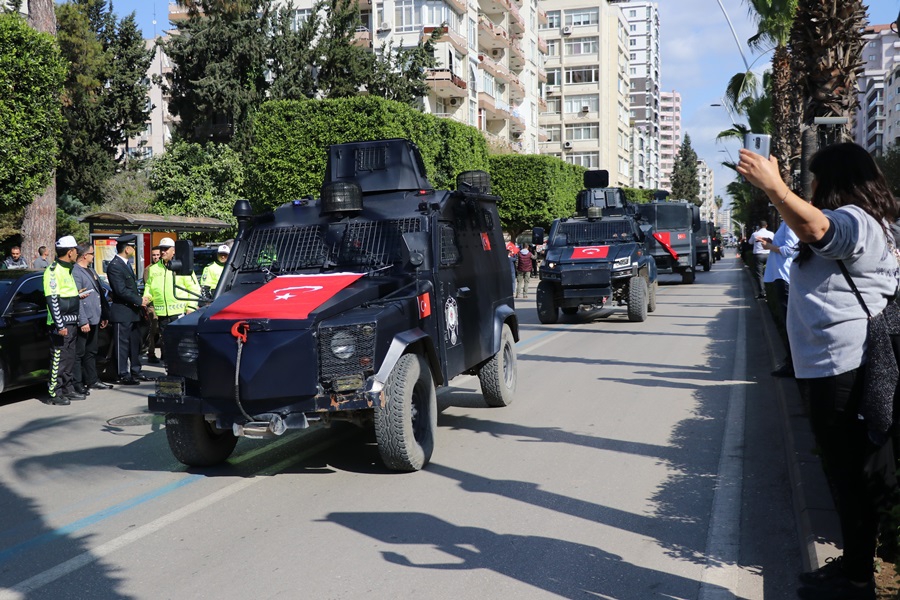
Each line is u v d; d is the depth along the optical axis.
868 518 3.54
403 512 5.48
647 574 4.38
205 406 6.11
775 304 13.84
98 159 41.62
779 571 4.43
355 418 6.39
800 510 4.99
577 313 19.86
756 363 11.62
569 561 4.56
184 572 4.56
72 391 10.52
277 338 5.92
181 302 12.72
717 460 6.66
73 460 7.35
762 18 25.39
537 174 42.75
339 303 6.17
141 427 8.75
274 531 5.20
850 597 3.61
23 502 6.05
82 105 41.25
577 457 6.81
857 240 3.24
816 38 12.38
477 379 10.88
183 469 6.90
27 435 8.47
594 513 5.39
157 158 40.09
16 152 16.20
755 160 3.12
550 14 85.44
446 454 7.01
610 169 88.00
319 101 27.86
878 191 3.45
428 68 43.69
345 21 41.84
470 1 54.84
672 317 18.45
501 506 5.56
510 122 65.12
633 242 18.19
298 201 7.79
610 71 87.62
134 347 12.02
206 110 43.59
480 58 56.59
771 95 29.34
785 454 6.81
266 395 5.91
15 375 10.24
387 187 7.65
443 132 33.41
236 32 41.03
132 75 43.28
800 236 3.22
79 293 10.59
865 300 3.36
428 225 7.22
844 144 3.53
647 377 10.62
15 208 17.62
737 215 77.25
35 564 4.77
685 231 31.45
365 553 4.75
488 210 9.09
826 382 3.42
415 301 6.58
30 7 20.14
